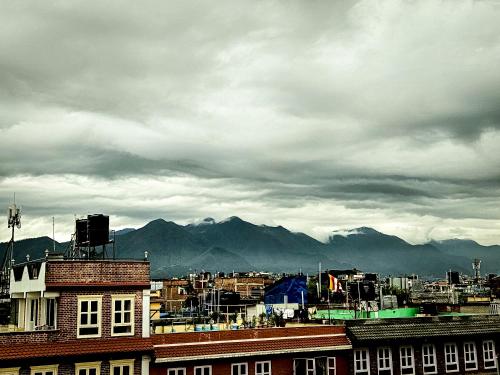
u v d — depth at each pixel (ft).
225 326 167.63
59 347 117.39
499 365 181.47
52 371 116.47
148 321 129.59
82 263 123.65
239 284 417.90
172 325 155.33
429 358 169.07
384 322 164.45
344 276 396.78
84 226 140.46
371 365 158.81
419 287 355.36
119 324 125.80
